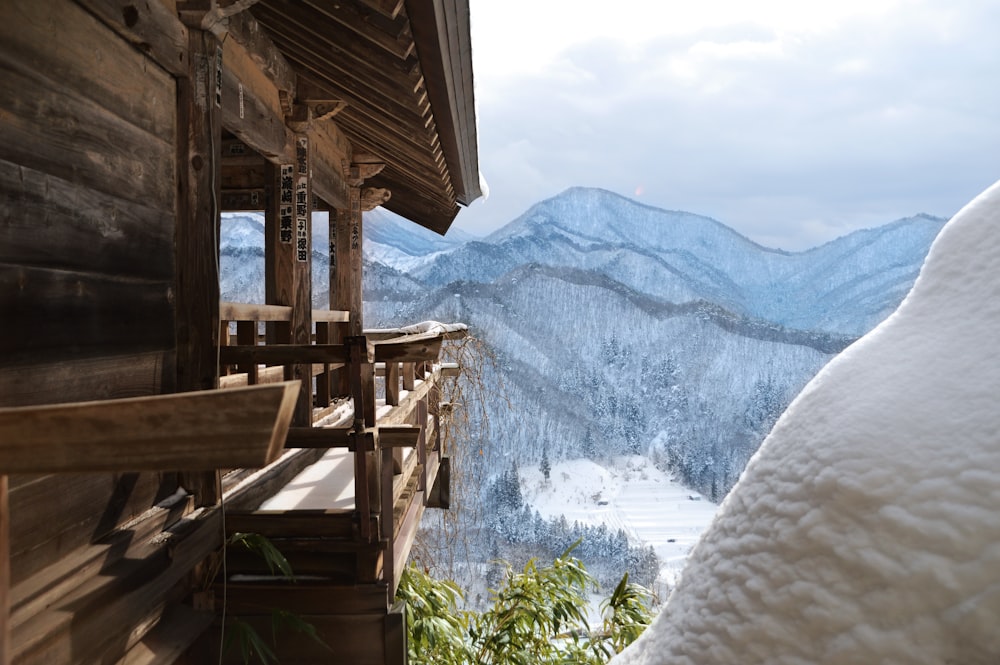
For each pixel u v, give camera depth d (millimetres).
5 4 1894
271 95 4512
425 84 3818
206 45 3029
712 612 732
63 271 2158
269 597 3043
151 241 2756
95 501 2346
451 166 5961
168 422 535
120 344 2504
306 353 3008
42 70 2061
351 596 3031
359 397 3012
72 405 539
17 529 1941
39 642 1740
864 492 623
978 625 529
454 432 7391
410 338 3297
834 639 598
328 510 3102
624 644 4602
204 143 2998
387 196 8383
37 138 2031
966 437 605
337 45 3836
